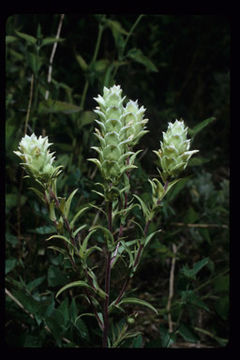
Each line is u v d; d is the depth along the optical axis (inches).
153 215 13.9
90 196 20.2
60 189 20.7
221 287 21.2
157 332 23.1
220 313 21.2
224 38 45.4
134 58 23.1
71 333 17.9
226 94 39.0
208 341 23.4
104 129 12.5
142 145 33.6
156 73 43.7
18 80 29.8
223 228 25.5
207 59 46.9
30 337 17.9
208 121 18.0
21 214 25.0
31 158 12.7
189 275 18.6
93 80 24.6
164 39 43.3
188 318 23.9
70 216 19.6
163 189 13.5
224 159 38.2
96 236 18.5
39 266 22.5
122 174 13.6
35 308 17.6
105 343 14.8
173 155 13.0
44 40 23.3
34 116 22.9
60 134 29.0
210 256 26.1
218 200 27.4
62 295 21.5
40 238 21.7
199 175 30.0
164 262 24.1
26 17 31.6
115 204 14.0
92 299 14.9
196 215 23.5
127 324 15.6
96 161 12.6
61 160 21.5
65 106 22.8
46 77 26.0
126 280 14.3
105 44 35.6
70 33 36.8
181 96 45.8
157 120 36.4
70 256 13.8
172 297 23.3
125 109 13.8
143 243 14.1
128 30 34.9
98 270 23.0
